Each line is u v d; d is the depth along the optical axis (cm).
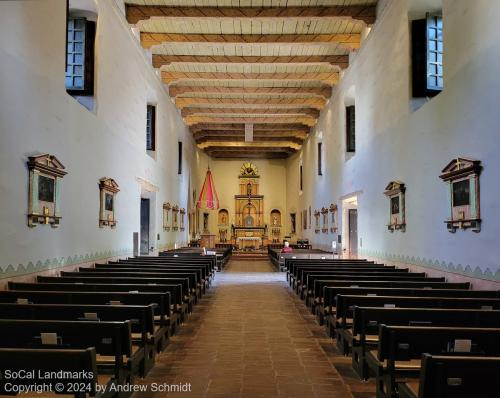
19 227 608
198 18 1161
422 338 343
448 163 721
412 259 887
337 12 1154
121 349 362
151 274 770
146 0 1120
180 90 1808
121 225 1110
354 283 683
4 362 259
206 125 2442
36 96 653
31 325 344
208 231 3095
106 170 985
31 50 638
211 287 1200
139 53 1280
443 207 739
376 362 403
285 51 1478
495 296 559
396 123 983
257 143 2798
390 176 1030
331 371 503
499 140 572
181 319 721
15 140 595
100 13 932
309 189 2427
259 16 1157
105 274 753
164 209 1672
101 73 944
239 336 659
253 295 1059
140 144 1305
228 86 1825
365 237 1273
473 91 639
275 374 491
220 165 3216
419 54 902
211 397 423
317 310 750
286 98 1950
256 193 3191
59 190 729
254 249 2886
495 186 583
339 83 1631
